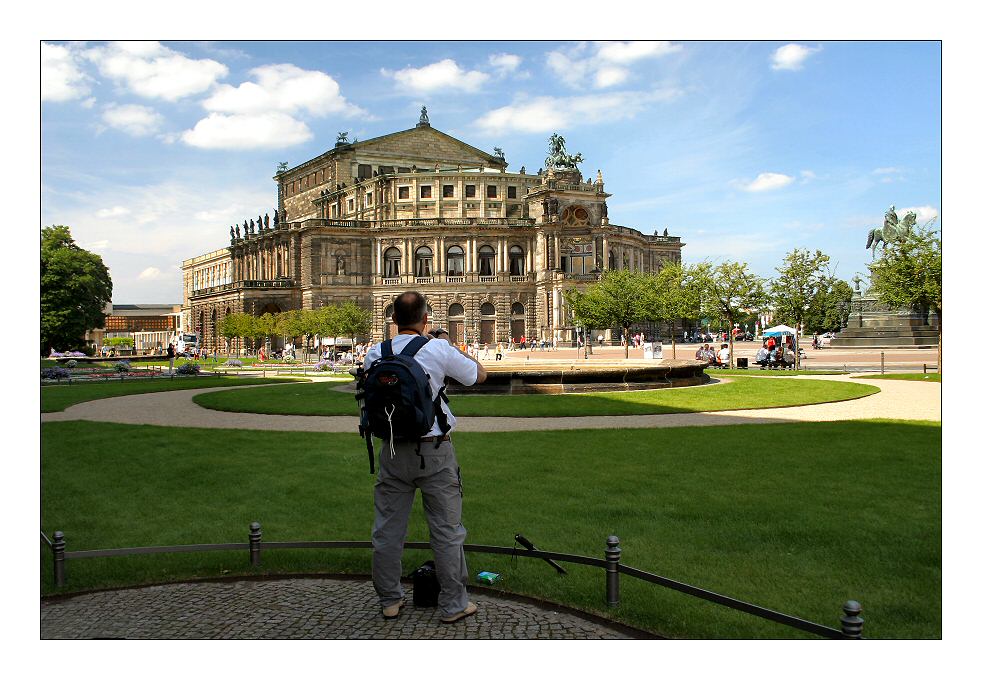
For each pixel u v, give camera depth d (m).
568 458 20.62
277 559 12.27
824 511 14.45
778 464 19.22
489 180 150.12
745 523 13.72
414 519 14.82
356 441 24.58
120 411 35.78
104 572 11.74
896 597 10.12
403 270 145.38
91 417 33.09
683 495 15.97
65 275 118.38
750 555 11.94
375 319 145.75
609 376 42.47
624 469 18.92
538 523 13.97
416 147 162.88
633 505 15.15
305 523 14.37
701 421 28.70
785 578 10.88
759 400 36.03
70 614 10.22
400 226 145.12
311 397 41.50
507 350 128.62
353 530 13.84
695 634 9.22
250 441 24.66
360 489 17.22
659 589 10.69
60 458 21.47
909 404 33.72
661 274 104.56
